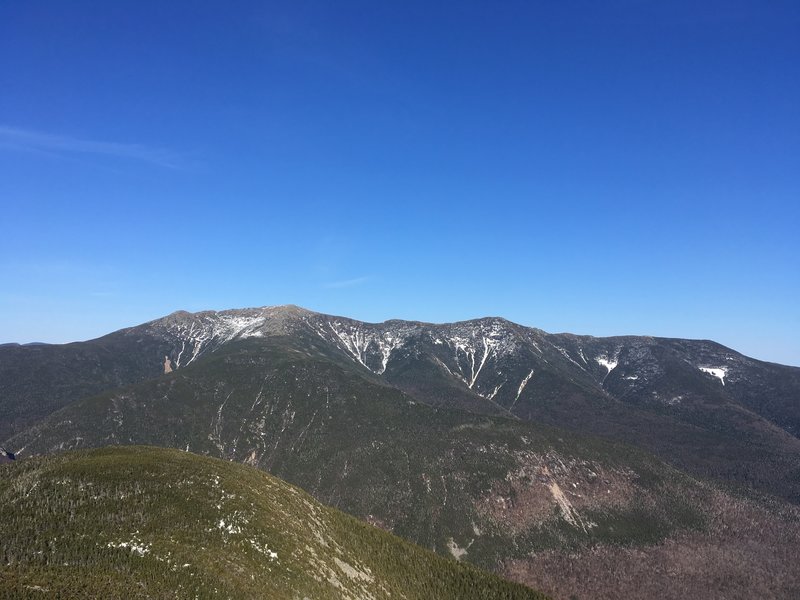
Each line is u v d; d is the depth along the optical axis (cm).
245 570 6744
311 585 7212
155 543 6619
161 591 5738
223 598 5975
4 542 6162
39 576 5512
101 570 5875
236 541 7288
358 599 7781
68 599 5162
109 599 5312
